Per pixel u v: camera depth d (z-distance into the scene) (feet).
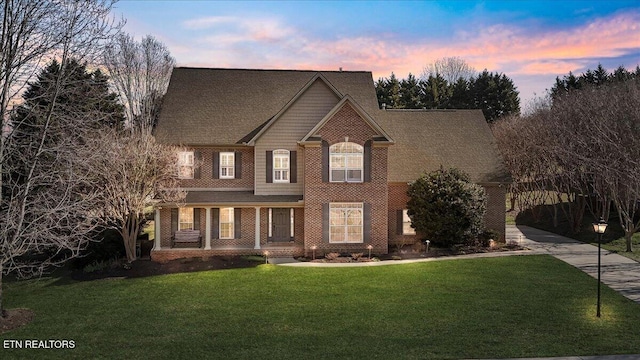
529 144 141.49
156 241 85.05
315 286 67.72
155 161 80.43
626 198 94.02
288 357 45.14
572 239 106.63
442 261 80.94
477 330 51.70
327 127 85.20
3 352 46.55
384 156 86.28
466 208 85.15
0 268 56.13
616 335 50.03
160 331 51.96
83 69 67.26
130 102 174.40
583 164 104.53
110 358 45.06
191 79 101.55
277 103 99.50
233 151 92.17
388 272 74.38
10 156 58.34
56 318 56.80
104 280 73.41
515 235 112.68
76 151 61.36
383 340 49.14
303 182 89.61
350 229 86.94
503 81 254.68
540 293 64.08
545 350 46.52
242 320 55.06
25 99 59.26
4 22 53.36
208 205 85.10
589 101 123.54
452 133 105.09
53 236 56.08
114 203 77.82
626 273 73.97
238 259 81.97
